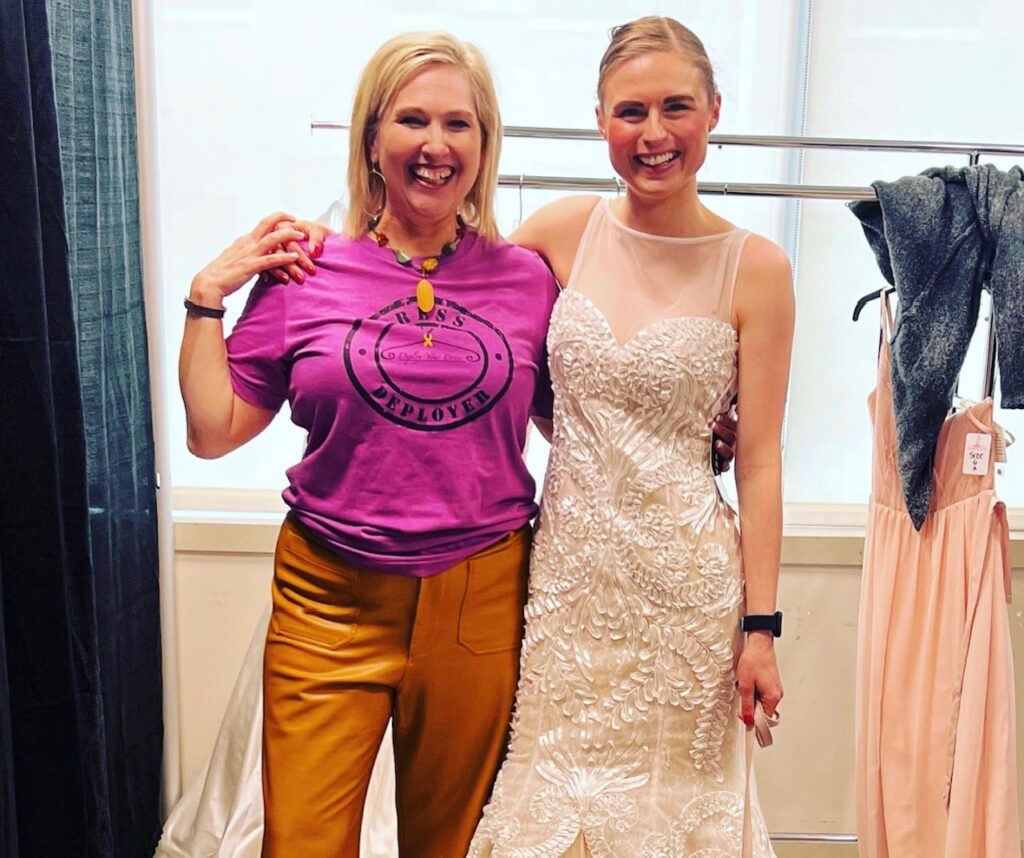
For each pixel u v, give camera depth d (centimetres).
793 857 306
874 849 238
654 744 187
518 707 187
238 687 277
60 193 204
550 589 185
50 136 201
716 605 184
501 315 179
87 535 215
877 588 233
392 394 171
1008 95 300
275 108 300
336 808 178
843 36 298
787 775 303
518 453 183
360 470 173
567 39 299
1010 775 224
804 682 299
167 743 297
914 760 232
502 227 308
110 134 249
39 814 210
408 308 174
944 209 213
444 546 174
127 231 262
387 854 249
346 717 178
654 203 181
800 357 310
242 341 177
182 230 304
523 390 178
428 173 170
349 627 178
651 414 181
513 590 185
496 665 184
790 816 305
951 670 226
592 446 182
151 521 280
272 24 296
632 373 179
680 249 183
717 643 185
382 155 171
